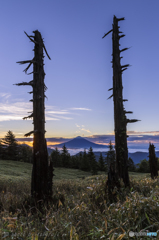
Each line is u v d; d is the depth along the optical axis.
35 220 4.21
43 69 7.99
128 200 4.29
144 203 3.92
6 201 5.88
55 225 3.46
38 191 6.59
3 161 54.50
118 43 9.51
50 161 7.09
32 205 5.69
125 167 8.45
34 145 7.14
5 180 16.78
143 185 7.31
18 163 55.34
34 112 7.57
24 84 7.64
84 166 68.31
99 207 4.91
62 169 63.69
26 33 7.42
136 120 8.86
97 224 3.49
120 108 9.02
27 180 18.83
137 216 3.38
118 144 8.74
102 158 70.44
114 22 9.59
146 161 64.75
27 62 7.57
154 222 3.26
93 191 6.40
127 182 8.21
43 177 6.72
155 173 16.47
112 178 6.54
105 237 2.90
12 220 3.76
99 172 65.25
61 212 4.38
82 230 3.32
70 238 2.83
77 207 4.36
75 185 11.69
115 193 5.91
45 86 8.16
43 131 7.39
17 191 10.20
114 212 3.79
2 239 3.05
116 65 9.34
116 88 9.16
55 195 6.73
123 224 3.21
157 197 4.36
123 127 8.77
